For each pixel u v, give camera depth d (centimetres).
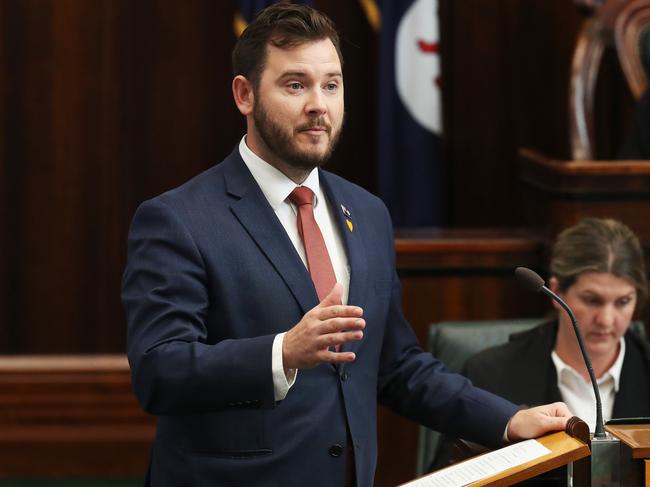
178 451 905
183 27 2331
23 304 2330
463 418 920
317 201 950
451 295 1736
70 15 2306
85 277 2339
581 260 1095
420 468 1247
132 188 2338
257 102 880
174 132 2339
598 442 795
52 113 2312
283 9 881
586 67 1988
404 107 2202
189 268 878
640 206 1664
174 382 823
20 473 1931
